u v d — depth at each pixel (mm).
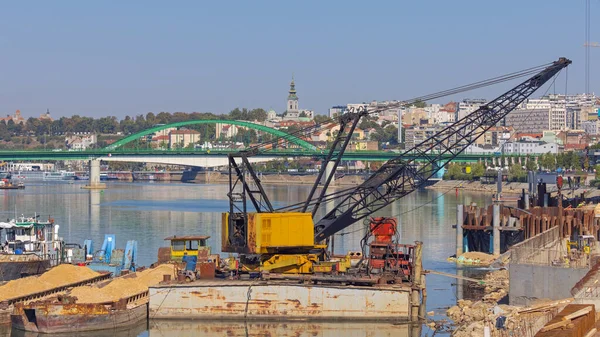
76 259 117375
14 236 112375
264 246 92250
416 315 86250
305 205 107188
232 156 101438
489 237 149500
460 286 111312
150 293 87375
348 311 85625
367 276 89562
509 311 79250
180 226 195500
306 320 85938
